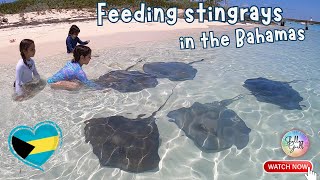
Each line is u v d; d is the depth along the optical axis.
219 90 2.73
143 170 1.59
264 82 2.97
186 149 1.80
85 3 8.79
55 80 2.62
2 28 5.62
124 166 1.60
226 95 2.62
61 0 8.86
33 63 2.58
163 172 1.59
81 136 1.89
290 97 2.62
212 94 2.63
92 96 2.50
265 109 2.37
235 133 1.96
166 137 1.91
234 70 3.39
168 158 1.71
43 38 4.65
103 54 3.82
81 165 1.63
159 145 1.82
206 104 2.38
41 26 5.91
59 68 3.14
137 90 2.65
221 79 3.05
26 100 2.38
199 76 3.12
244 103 2.46
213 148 1.80
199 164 1.68
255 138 1.95
